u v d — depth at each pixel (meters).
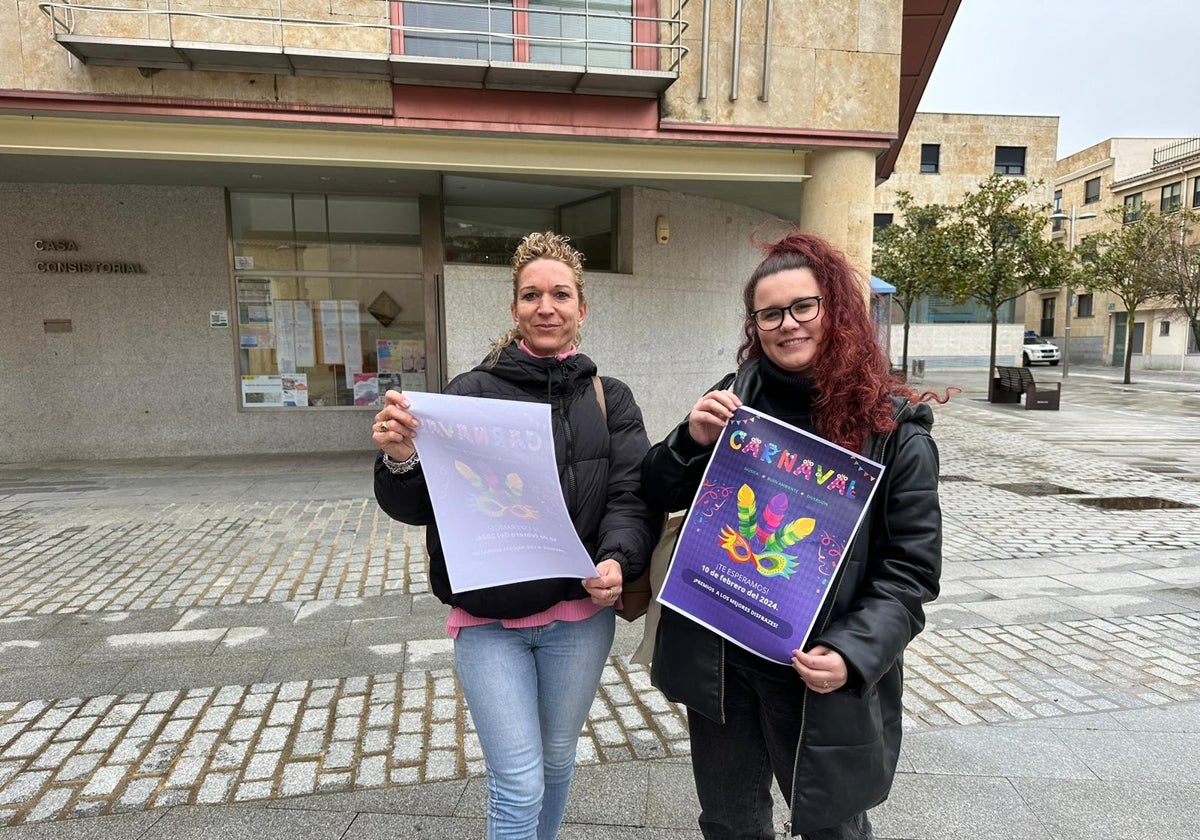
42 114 6.21
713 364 10.59
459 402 1.62
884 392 1.55
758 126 7.37
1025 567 5.49
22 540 5.86
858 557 1.56
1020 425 14.12
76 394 9.20
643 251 9.44
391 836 2.40
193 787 2.67
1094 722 3.15
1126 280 24.72
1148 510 7.37
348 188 9.34
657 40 7.38
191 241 9.26
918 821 2.47
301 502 7.11
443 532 1.63
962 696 3.39
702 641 1.67
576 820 2.48
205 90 6.35
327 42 6.43
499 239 9.77
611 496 1.85
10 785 2.69
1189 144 36.50
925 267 20.98
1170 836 2.40
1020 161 34.81
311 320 9.68
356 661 3.72
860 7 7.43
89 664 3.68
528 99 6.95
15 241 8.90
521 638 1.79
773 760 1.68
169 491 7.56
